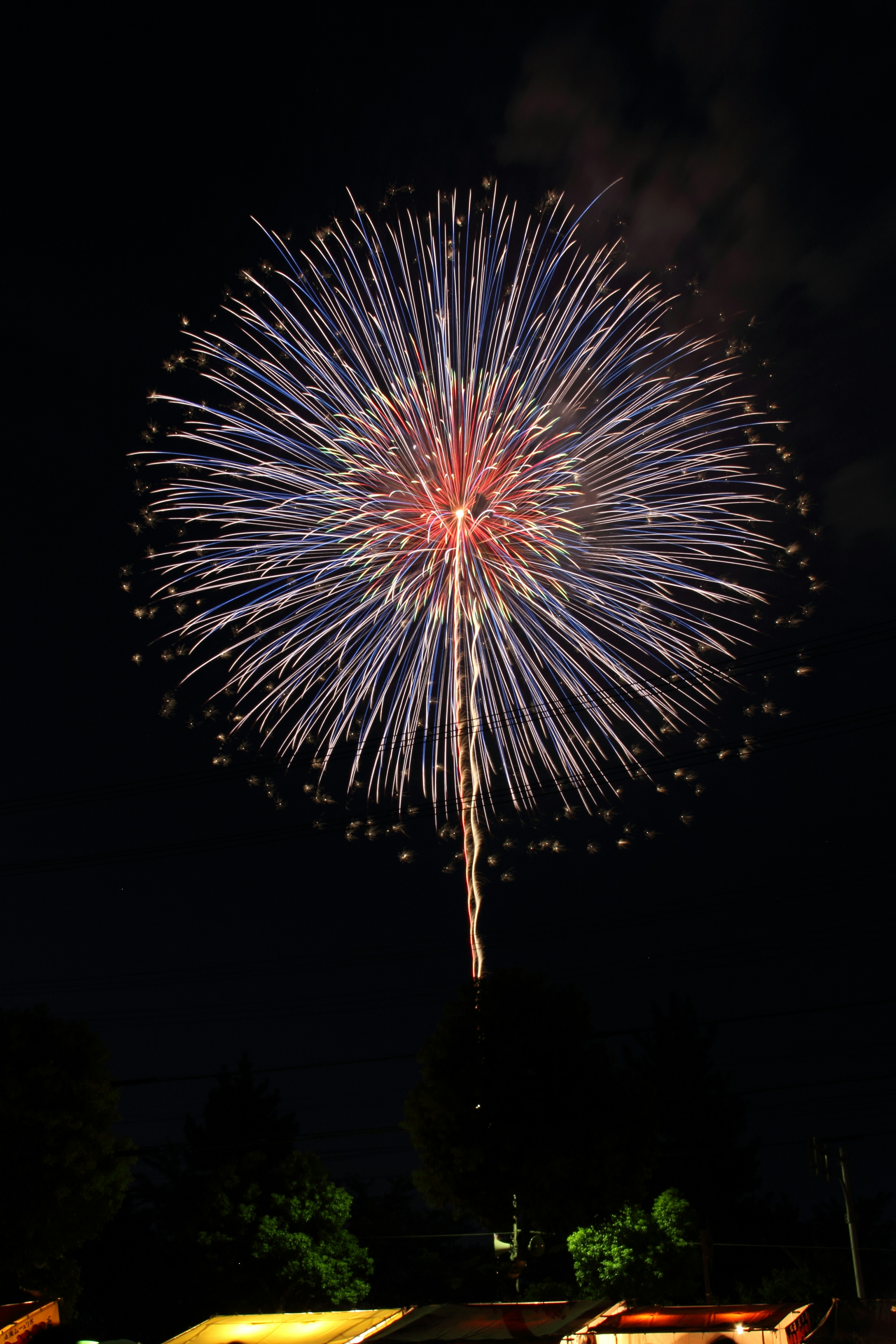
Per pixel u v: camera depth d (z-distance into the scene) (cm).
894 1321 1981
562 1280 5416
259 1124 5119
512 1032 2811
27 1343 844
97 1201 2750
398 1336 1822
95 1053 2842
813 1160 3794
